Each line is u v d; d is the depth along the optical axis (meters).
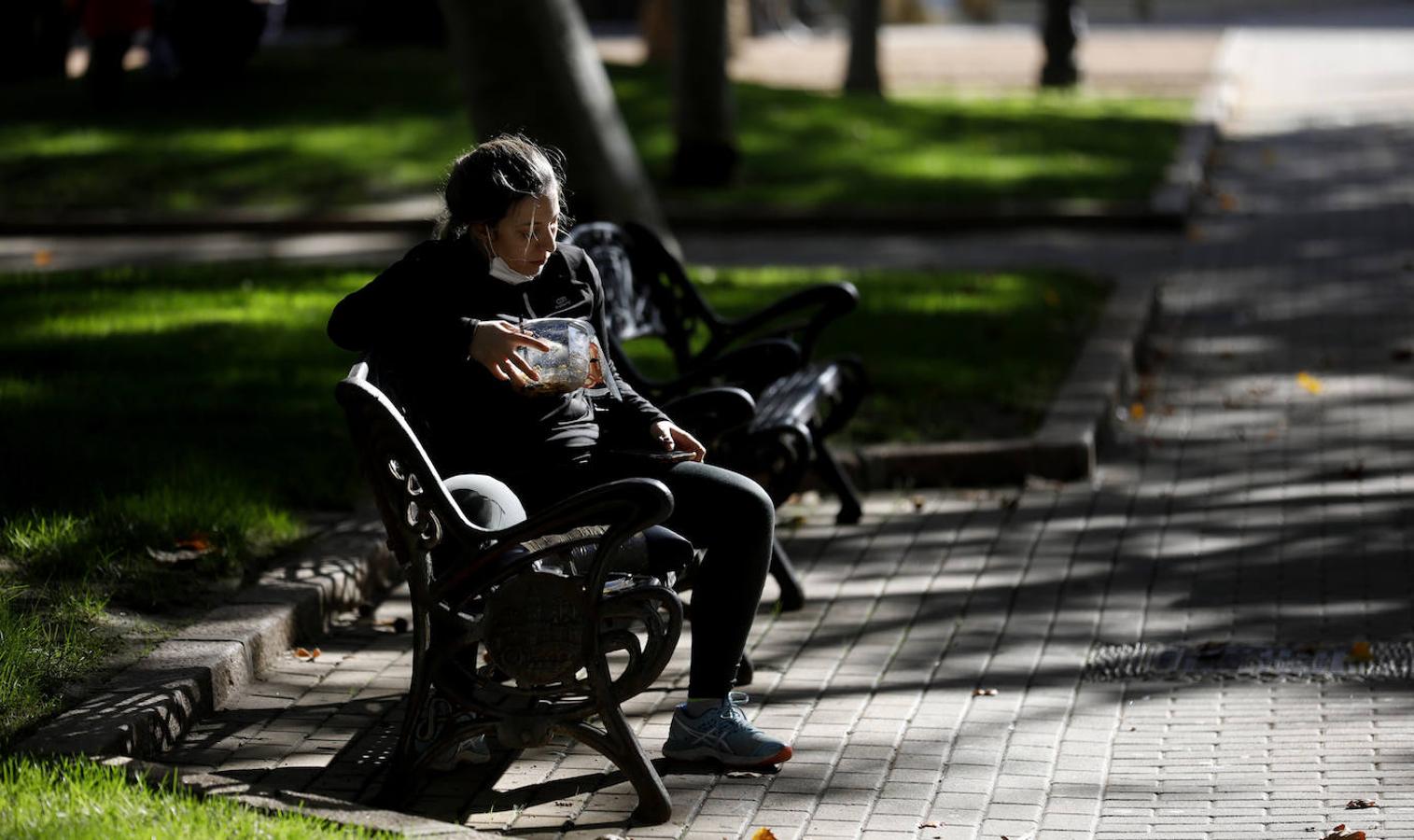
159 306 23.97
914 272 28.77
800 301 15.41
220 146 42.19
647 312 15.53
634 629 13.58
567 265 10.91
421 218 37.25
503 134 10.57
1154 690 11.94
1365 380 21.64
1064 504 16.62
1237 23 101.50
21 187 39.19
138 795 9.05
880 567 14.84
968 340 22.30
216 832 8.62
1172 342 24.50
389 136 43.12
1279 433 19.22
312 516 14.97
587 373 10.36
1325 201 37.62
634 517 9.31
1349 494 16.72
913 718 11.45
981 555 15.09
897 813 9.95
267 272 27.94
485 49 27.22
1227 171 43.25
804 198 38.09
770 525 10.48
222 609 12.42
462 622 9.87
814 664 12.52
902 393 19.58
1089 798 10.16
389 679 12.05
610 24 98.50
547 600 9.56
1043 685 12.08
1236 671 12.21
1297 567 14.55
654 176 40.62
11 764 9.48
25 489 14.45
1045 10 63.59
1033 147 44.94
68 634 11.56
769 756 10.52
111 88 46.62
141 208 38.28
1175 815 9.88
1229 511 16.28
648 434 10.86
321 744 10.87
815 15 102.81
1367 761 10.52
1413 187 38.66
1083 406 18.89
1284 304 26.75
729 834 9.66
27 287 25.91
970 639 13.00
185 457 15.67
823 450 15.98
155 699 10.68
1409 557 14.69
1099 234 35.06
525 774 10.52
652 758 10.74
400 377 10.38
